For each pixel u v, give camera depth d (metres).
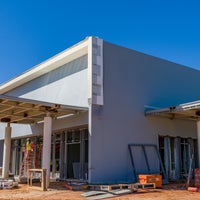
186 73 21.69
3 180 16.08
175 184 16.27
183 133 20.41
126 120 17.16
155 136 18.53
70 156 18.33
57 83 19.41
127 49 18.12
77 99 17.17
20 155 24.20
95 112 15.84
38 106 15.30
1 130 26.42
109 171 15.77
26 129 22.33
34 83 22.41
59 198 10.76
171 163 19.42
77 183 15.08
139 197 11.02
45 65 19.98
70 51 17.77
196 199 10.61
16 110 17.23
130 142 17.09
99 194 11.67
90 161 15.15
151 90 18.94
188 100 21.33
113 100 16.75
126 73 17.75
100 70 16.45
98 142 15.64
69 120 17.28
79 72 17.45
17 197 11.11
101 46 16.78
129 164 16.75
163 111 17.12
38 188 13.53
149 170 17.50
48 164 14.97
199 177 14.59
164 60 20.27
